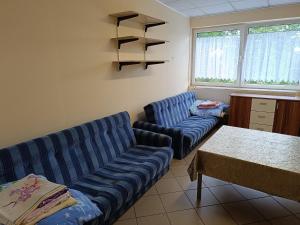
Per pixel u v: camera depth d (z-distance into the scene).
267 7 3.94
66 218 1.27
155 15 3.49
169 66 4.11
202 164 2.09
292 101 3.67
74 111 2.33
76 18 2.21
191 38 4.88
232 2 3.63
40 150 1.78
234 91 4.52
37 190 1.35
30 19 1.82
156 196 2.29
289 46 4.02
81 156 2.11
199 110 4.32
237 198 2.28
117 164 2.28
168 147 2.66
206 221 1.95
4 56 1.68
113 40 2.71
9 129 1.78
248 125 4.10
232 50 4.53
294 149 2.10
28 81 1.87
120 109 2.98
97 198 1.64
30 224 1.18
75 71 2.28
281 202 2.22
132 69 3.12
